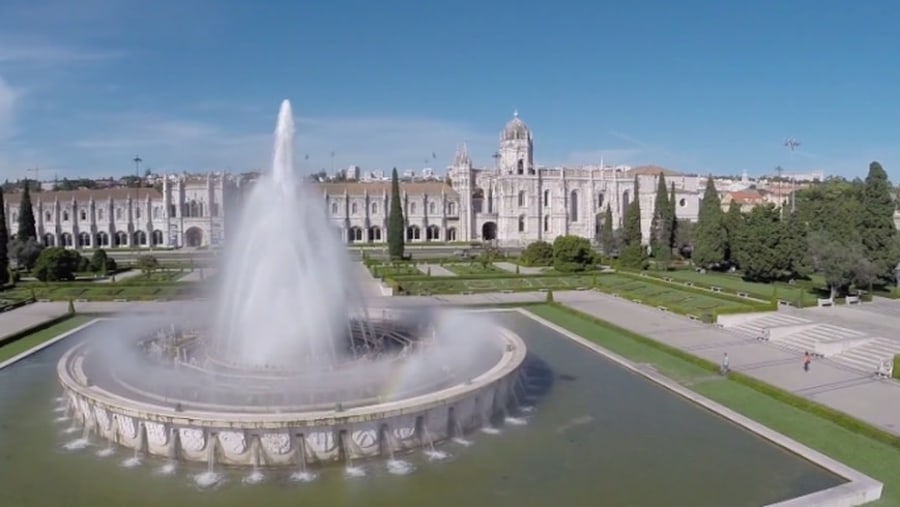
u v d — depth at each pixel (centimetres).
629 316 6619
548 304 7431
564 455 3038
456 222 18862
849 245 6931
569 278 9562
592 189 18400
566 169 18300
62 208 17175
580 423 3462
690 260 12219
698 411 3669
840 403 3669
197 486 2636
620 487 2720
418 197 18488
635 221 12288
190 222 17288
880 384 4053
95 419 3067
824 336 5238
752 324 6019
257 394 3078
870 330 5312
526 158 18688
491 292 8494
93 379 3341
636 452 3081
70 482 2689
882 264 7106
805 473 2844
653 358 4806
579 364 4719
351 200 18125
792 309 6425
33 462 2889
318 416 2712
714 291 7631
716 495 2652
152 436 2827
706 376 4300
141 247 17312
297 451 2738
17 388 4081
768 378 4206
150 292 8162
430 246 17262
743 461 2978
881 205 7194
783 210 12344
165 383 3288
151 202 17425
